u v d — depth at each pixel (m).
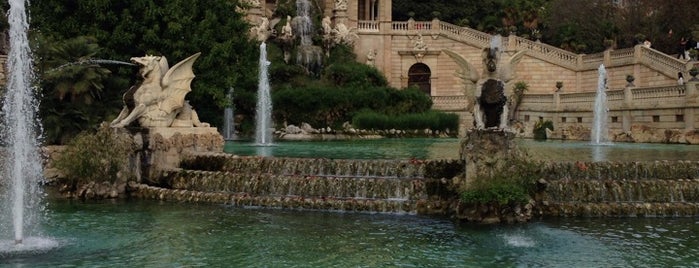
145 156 24.36
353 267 14.16
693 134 35.81
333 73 55.06
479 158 18.77
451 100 55.22
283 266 14.23
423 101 53.91
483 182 18.48
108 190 23.08
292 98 48.78
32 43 28.53
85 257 14.91
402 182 20.36
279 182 21.44
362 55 63.75
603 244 16.00
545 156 26.06
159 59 25.05
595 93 43.69
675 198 19.92
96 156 23.33
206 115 41.53
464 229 17.59
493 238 16.62
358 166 21.64
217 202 21.53
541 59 55.50
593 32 66.94
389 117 48.97
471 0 79.81
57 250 15.50
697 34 50.75
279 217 19.30
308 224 18.30
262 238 16.67
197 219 19.09
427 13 78.31
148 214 19.89
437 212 19.39
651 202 19.77
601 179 20.73
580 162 21.03
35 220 19.02
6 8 36.38
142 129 24.34
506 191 18.31
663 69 45.12
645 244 15.98
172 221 18.83
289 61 56.50
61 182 24.98
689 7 57.19
